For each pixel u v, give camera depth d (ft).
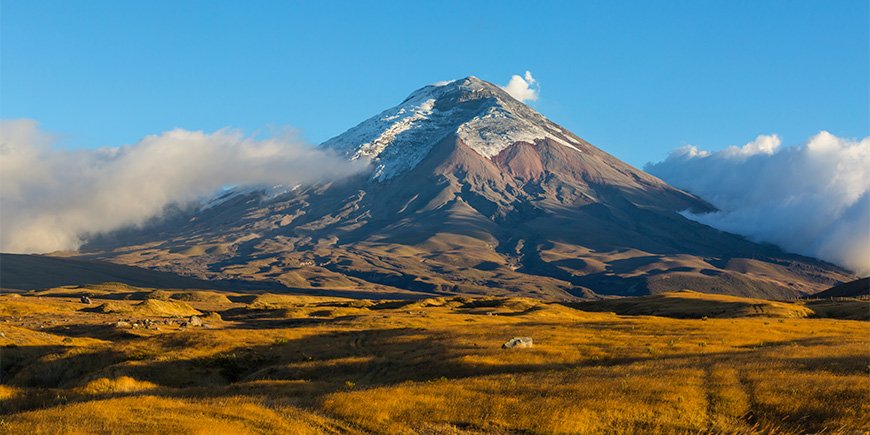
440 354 226.79
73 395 202.39
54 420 119.55
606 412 124.47
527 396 136.56
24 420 120.26
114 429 112.68
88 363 256.93
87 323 448.24
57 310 568.41
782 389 131.34
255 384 182.60
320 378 220.23
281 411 132.57
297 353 262.67
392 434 119.65
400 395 141.38
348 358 240.53
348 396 141.69
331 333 311.47
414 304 642.22
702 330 261.03
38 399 197.88
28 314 531.09
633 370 163.53
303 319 488.44
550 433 118.11
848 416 115.85
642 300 633.20
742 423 119.85
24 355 271.08
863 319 434.71
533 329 285.43
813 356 170.40
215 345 274.57
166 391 175.94
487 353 219.41
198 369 242.17
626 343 228.43
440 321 369.91
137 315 566.77
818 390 128.26
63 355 262.06
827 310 490.08
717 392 133.49
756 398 128.26
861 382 131.44
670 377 148.36
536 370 192.95
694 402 128.36
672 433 116.26
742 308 500.74
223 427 116.57
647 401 129.29
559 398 133.49
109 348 271.90
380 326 342.64
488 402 133.39
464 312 535.60
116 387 214.90
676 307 558.56
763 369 153.89
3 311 532.32
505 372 194.08
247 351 266.77
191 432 111.86
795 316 466.70
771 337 236.63
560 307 576.20
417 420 125.90
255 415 127.34
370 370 223.71
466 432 119.65
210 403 139.95
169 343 279.90
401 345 261.03
